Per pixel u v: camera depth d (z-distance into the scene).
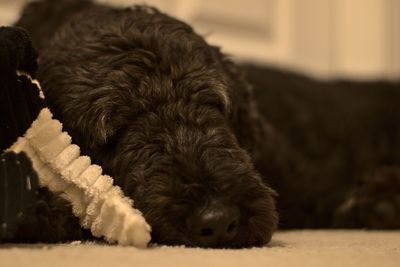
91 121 2.12
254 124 2.68
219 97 2.25
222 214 1.73
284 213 2.95
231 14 4.94
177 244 1.78
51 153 1.77
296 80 3.74
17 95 1.72
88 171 1.80
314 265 1.41
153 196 1.85
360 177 3.30
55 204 1.76
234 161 1.96
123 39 2.27
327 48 5.46
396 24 5.62
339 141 3.61
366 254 1.61
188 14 4.72
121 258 1.43
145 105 2.13
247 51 5.00
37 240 1.70
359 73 5.50
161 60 2.22
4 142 1.70
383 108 3.83
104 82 2.15
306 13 5.35
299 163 3.33
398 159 3.76
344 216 3.08
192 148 1.98
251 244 1.83
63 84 2.18
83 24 2.48
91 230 1.79
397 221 2.95
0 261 1.37
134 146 2.05
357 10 5.51
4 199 1.57
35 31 2.74
